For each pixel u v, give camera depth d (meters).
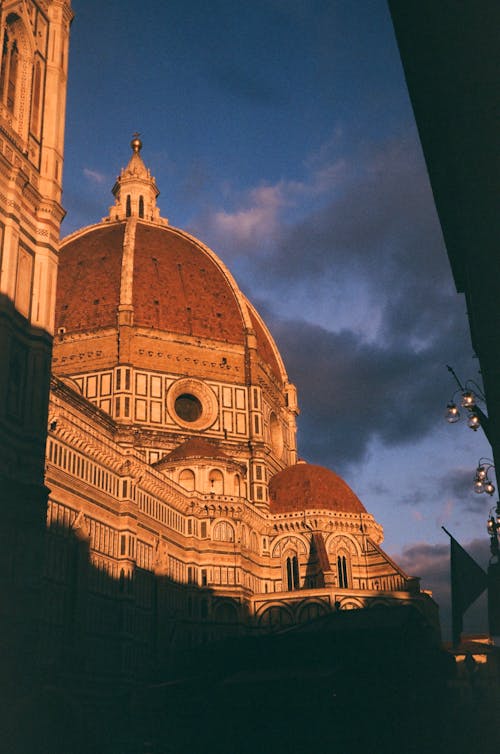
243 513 114.06
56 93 44.69
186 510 109.12
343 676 69.88
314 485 128.88
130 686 84.44
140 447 121.00
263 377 141.62
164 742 71.75
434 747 65.31
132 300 130.38
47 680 68.06
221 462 115.31
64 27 47.25
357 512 127.69
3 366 36.31
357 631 79.00
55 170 43.38
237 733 68.19
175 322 132.75
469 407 35.44
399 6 19.38
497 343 25.77
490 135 18.25
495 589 31.44
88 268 137.25
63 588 76.38
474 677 77.19
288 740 66.56
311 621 87.75
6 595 33.84
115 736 75.62
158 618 94.12
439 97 21.77
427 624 89.88
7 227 38.28
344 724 66.50
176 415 126.62
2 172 38.53
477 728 69.50
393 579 120.75
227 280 146.00
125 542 89.19
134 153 167.75
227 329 137.88
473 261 23.34
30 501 36.44
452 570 32.00
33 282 40.62
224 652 86.56
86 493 83.06
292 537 124.19
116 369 123.75
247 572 114.56
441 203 27.83
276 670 73.19
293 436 152.12
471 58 17.22
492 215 20.61
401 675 72.88
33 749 33.25
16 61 42.66
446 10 17.41
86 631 78.75
